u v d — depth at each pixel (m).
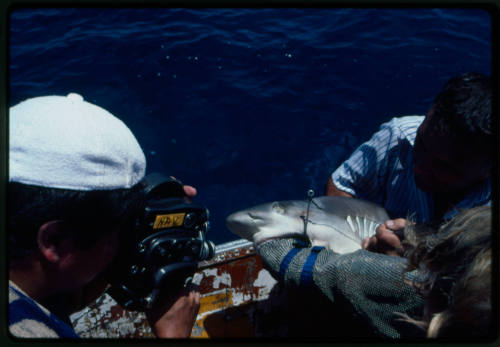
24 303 0.61
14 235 0.58
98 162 0.63
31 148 0.59
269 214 1.47
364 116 3.97
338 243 1.48
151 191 0.87
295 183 3.39
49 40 5.16
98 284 0.81
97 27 5.50
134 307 0.84
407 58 4.70
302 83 4.43
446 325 0.62
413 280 0.71
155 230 0.80
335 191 1.69
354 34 5.26
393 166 1.46
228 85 4.42
